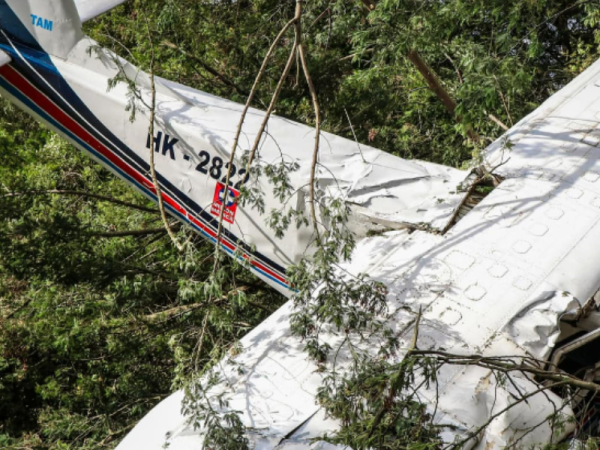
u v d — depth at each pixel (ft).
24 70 39.14
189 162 37.29
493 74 36.29
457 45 46.88
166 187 38.63
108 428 36.37
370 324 26.73
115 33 60.18
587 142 35.83
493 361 23.34
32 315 41.45
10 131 59.52
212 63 56.80
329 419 23.94
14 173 53.11
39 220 39.24
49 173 49.96
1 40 39.24
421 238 31.83
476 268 29.32
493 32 42.34
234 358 27.84
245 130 37.29
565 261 29.22
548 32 57.06
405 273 29.78
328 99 51.11
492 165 35.37
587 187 32.96
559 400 24.76
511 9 40.93
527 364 25.52
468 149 45.44
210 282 28.99
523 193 33.01
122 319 40.98
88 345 41.14
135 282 40.14
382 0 40.60
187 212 38.60
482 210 32.45
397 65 47.78
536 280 28.45
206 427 24.39
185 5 55.06
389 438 21.77
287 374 26.35
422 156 50.78
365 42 42.63
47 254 39.01
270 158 35.70
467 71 37.96
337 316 25.75
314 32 54.29
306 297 27.32
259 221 36.01
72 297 41.45
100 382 39.37
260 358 27.45
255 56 53.57
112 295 40.86
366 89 49.67
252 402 25.26
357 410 22.25
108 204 50.80
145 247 47.98
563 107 39.17
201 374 26.81
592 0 44.39
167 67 55.98
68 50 38.68
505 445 23.40
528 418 24.07
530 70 43.86
